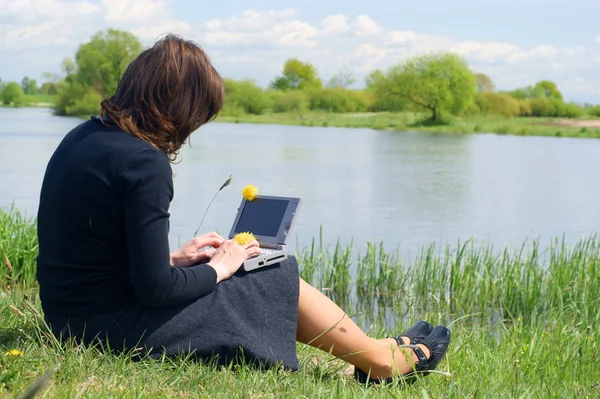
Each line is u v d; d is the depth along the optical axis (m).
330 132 38.97
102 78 54.97
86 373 2.54
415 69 51.88
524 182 16.58
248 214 3.02
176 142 2.65
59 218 2.55
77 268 2.57
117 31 55.81
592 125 47.00
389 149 26.31
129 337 2.62
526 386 3.23
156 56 2.60
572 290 6.26
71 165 2.53
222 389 2.54
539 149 28.55
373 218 11.17
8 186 13.35
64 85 54.59
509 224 11.09
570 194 14.62
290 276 2.83
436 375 3.11
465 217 11.55
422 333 3.06
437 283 7.09
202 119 2.67
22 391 2.37
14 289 3.87
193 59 2.62
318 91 60.59
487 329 5.71
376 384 2.89
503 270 6.93
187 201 12.05
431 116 50.69
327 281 7.23
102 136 2.54
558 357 3.81
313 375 2.91
